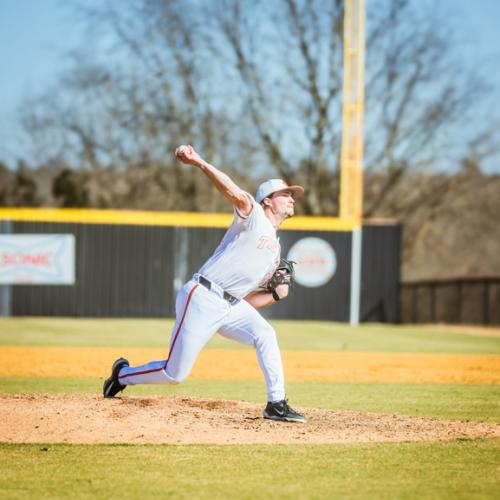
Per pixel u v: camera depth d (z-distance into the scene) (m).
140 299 71.44
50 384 29.42
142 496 13.78
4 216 70.50
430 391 28.86
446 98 110.00
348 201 77.56
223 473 15.40
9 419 19.66
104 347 45.28
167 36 107.81
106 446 17.50
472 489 14.40
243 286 19.62
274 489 14.28
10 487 14.34
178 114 109.50
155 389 28.66
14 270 70.56
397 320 72.25
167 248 71.56
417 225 118.00
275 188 19.89
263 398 26.41
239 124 110.50
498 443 18.41
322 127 109.44
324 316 72.19
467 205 117.00
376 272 72.31
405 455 17.08
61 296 70.88
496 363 39.66
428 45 109.56
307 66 109.06
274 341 20.52
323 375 34.12
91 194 115.31
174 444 17.78
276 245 19.64
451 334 61.88
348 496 13.87
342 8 107.19
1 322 65.25
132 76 109.69
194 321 19.53
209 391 28.27
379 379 32.84
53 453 16.86
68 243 70.94
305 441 18.34
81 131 111.88
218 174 18.41
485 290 76.12
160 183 112.31
